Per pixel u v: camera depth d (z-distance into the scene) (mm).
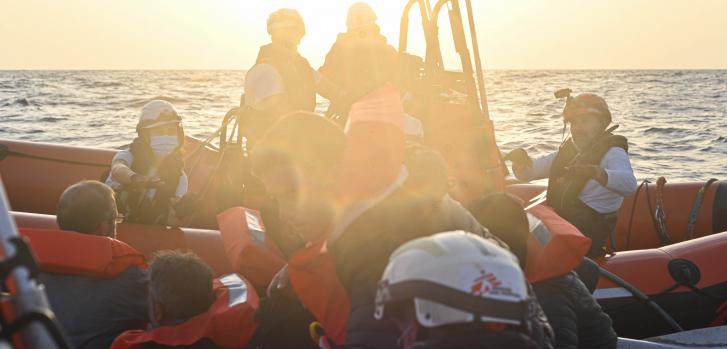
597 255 5113
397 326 1862
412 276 1716
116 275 3207
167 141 4934
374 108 2307
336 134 2252
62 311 3135
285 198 2256
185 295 2840
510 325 1689
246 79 4883
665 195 6980
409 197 2145
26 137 19516
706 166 15086
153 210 4824
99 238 3215
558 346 2666
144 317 3242
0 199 1403
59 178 7020
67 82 81188
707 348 3982
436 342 1663
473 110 4559
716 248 5188
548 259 2693
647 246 6938
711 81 95688
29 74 141750
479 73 4688
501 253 1780
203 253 4684
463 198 4371
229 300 2975
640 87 74750
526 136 21031
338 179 2254
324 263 2203
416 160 2283
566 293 2807
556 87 74125
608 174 4512
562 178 4941
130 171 4766
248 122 4875
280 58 4781
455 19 4723
